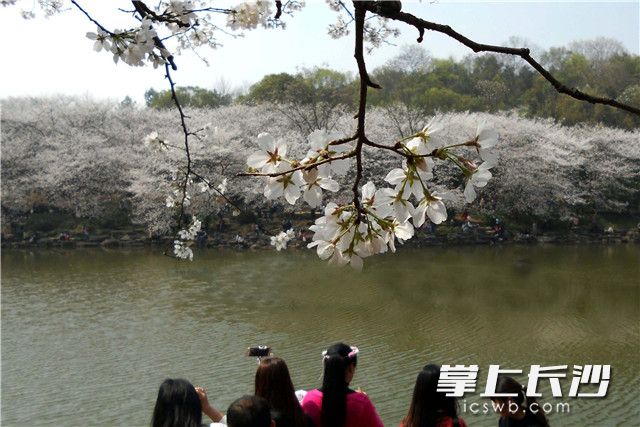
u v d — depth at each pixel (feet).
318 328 56.65
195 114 151.33
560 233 120.57
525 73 175.01
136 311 64.34
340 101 138.92
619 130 146.00
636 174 133.80
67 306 67.05
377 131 121.90
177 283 78.28
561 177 128.06
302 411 10.36
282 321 59.31
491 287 72.79
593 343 50.65
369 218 6.20
